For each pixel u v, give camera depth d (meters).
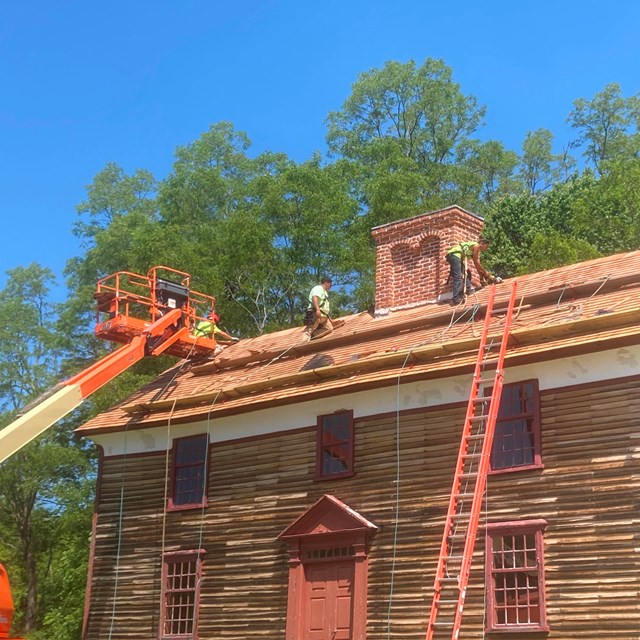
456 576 17.22
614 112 54.28
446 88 53.50
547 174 55.28
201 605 20.75
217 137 49.78
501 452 17.56
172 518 22.02
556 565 16.22
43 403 18.73
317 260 41.19
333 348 22.30
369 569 18.45
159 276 38.28
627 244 36.75
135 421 23.09
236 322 41.16
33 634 41.41
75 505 40.03
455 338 19.33
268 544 20.17
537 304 19.55
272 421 21.06
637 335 16.03
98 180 52.81
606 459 16.27
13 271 52.38
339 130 52.78
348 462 19.48
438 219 23.11
